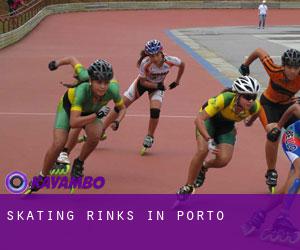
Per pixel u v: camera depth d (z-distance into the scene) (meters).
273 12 55.84
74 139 8.76
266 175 8.25
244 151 10.37
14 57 24.33
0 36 27.11
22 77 18.97
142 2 55.00
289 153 6.77
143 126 12.05
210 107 7.20
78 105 7.38
